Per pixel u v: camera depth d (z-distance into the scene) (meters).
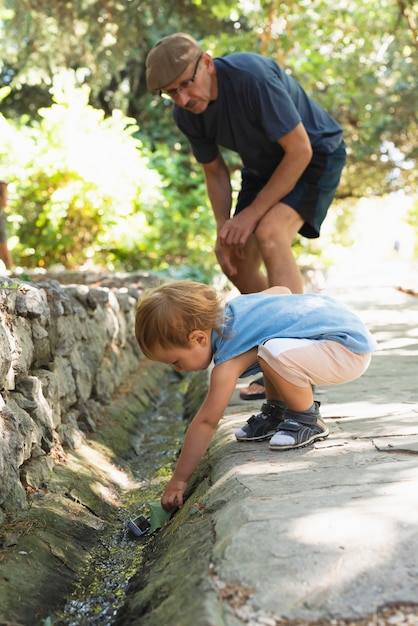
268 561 1.83
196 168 14.20
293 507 2.11
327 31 13.98
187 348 2.69
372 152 16.55
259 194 3.76
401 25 13.79
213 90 3.72
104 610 2.17
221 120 3.79
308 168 3.86
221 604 1.70
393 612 1.63
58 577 2.39
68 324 3.98
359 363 2.81
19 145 9.27
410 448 2.64
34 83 13.65
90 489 3.21
